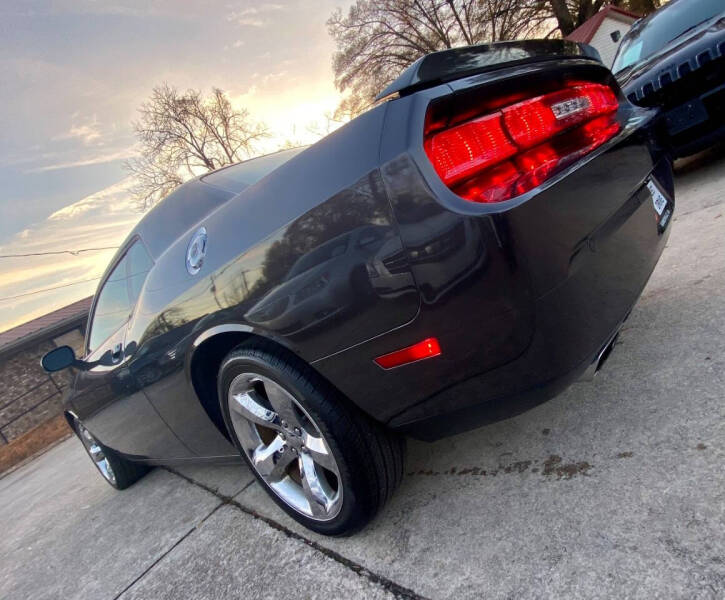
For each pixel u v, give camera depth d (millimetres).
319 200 1188
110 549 2301
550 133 1144
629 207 1363
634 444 1384
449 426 1312
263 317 1344
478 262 987
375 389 1271
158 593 1730
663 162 1670
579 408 1661
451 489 1560
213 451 2055
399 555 1382
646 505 1173
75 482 4164
